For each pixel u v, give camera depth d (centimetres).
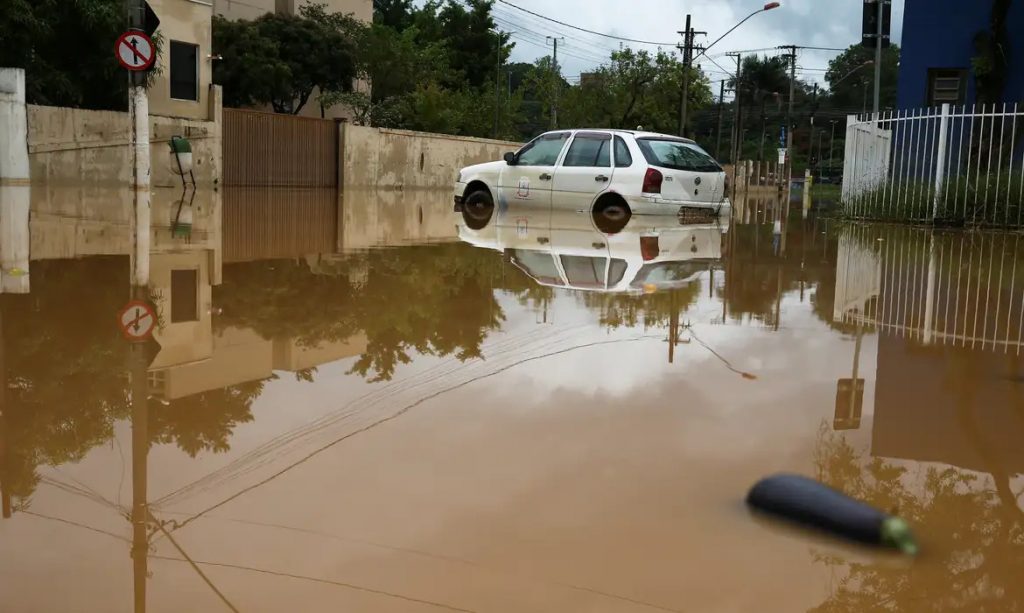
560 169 1071
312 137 1928
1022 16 1578
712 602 120
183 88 1742
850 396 235
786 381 252
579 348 291
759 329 338
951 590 124
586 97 4359
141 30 1000
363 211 1171
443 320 342
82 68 1727
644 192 997
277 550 135
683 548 137
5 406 212
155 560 132
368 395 226
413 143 2264
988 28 1622
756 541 140
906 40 1684
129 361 261
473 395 228
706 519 148
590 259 594
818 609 118
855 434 198
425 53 3844
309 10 3338
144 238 650
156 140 1559
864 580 127
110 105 1831
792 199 3020
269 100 3055
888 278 543
